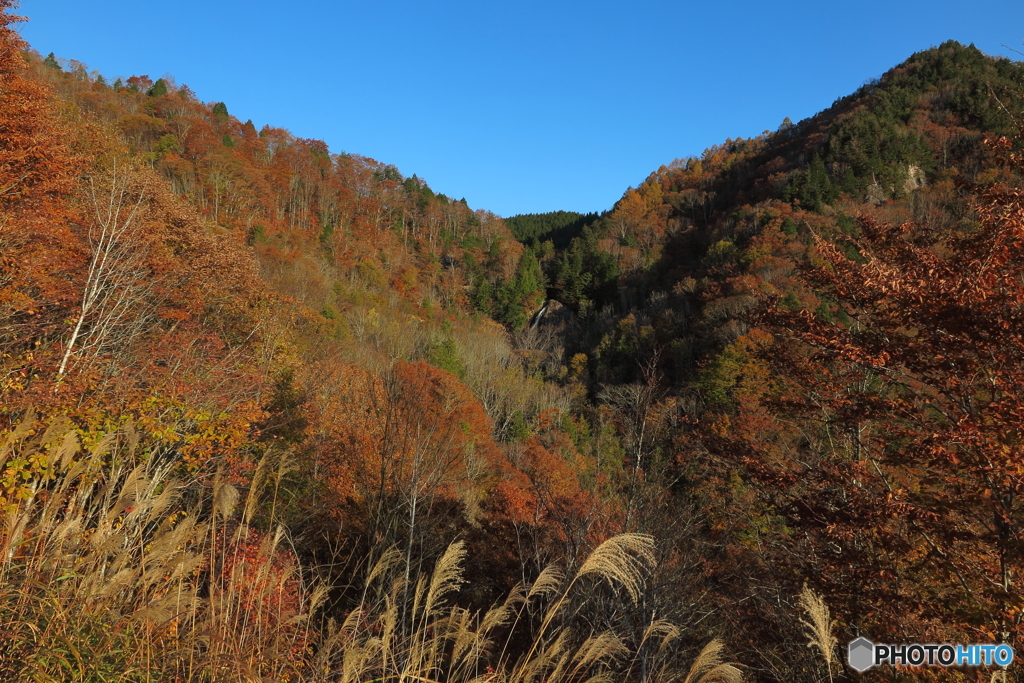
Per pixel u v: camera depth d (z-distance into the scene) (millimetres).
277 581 4031
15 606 3219
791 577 7312
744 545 10141
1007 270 5633
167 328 16578
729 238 66375
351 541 9898
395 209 89688
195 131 56125
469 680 3699
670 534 9211
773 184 76750
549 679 3816
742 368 23547
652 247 89375
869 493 6305
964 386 5945
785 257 44250
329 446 13312
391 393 12773
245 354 15312
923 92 81562
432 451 11844
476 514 15938
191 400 11141
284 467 4957
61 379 9336
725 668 3471
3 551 3467
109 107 56281
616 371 46125
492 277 87062
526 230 149500
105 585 3578
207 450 9680
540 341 63719
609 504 10625
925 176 64625
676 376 37156
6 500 4559
